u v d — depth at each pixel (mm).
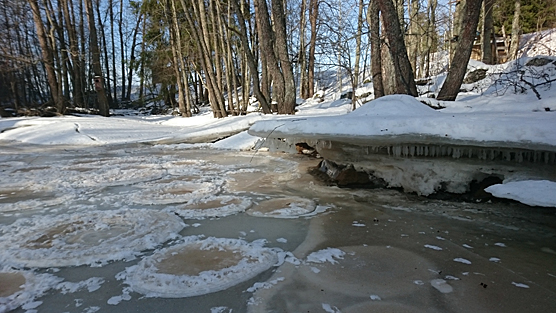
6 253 2410
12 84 17484
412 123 3459
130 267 2205
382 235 2779
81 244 2562
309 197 4008
